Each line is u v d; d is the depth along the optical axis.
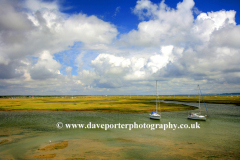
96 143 29.30
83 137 33.00
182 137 33.53
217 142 30.27
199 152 25.27
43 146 27.41
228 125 45.09
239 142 30.28
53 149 26.00
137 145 28.42
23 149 25.94
